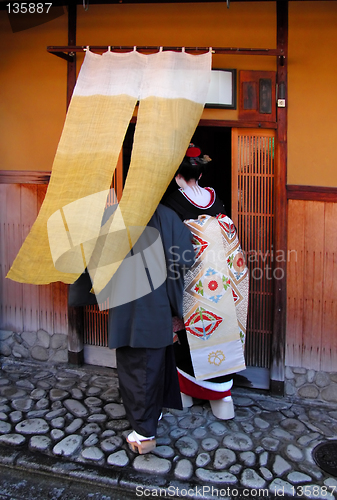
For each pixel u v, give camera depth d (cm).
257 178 340
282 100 327
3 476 260
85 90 295
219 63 331
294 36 324
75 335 386
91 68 300
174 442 284
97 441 282
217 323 291
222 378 303
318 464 263
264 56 329
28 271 266
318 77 324
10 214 392
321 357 342
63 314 392
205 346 292
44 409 320
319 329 341
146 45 342
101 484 251
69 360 391
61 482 255
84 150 282
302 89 327
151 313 258
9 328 409
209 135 545
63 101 365
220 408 312
